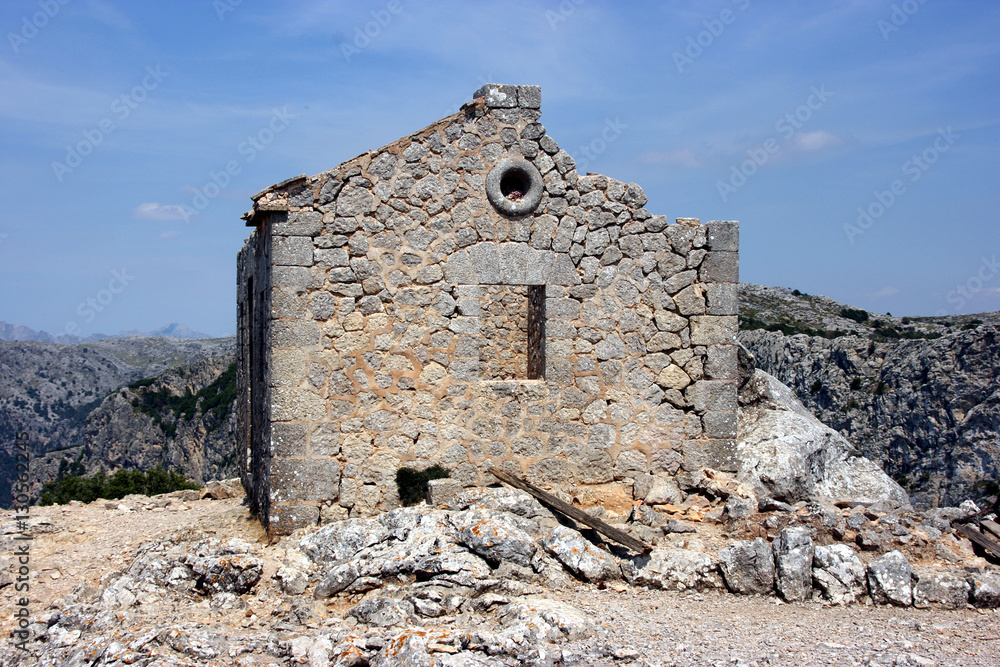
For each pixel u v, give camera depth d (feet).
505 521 38.06
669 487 45.14
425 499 42.11
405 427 42.75
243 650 29.30
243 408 59.31
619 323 45.80
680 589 36.60
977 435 111.65
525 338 56.18
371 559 35.60
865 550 39.37
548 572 35.91
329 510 41.65
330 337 41.86
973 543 41.34
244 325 58.54
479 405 43.73
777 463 46.44
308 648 28.94
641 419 45.91
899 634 32.32
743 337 166.09
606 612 33.30
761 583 36.73
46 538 45.62
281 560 37.19
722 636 31.32
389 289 42.65
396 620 31.37
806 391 141.49
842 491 48.19
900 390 125.59
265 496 43.65
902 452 121.70
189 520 50.93
